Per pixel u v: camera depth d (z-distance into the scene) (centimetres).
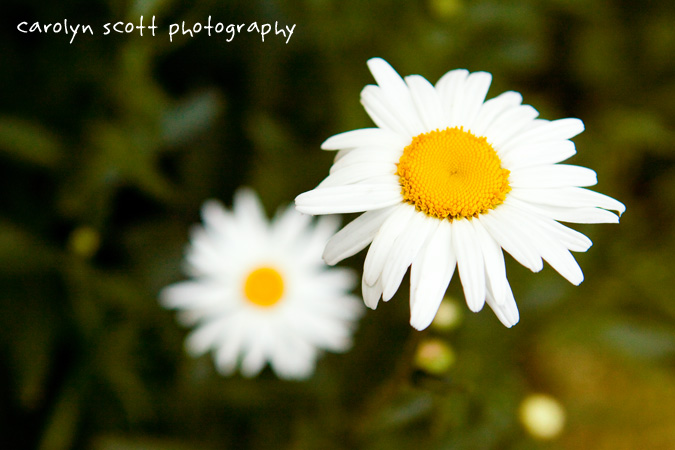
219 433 54
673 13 59
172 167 56
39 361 53
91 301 54
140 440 52
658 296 56
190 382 53
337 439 52
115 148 52
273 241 53
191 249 53
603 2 59
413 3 54
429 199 42
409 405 48
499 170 43
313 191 42
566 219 42
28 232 54
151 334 54
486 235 42
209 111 53
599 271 57
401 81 44
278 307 52
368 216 43
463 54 55
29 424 54
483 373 53
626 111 59
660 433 57
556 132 43
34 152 52
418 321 42
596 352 59
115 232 55
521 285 55
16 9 54
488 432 51
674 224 59
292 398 54
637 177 60
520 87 61
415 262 42
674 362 58
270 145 55
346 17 54
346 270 53
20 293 53
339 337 52
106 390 53
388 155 43
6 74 54
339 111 55
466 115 43
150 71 54
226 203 56
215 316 52
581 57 60
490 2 54
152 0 48
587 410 54
